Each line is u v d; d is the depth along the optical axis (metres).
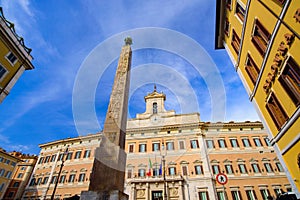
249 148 24.61
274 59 7.47
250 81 10.57
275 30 7.01
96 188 5.45
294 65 6.49
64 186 25.08
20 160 34.97
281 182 21.69
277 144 8.38
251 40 9.41
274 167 22.98
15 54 14.16
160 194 20.95
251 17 8.91
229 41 12.95
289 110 7.21
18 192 30.97
